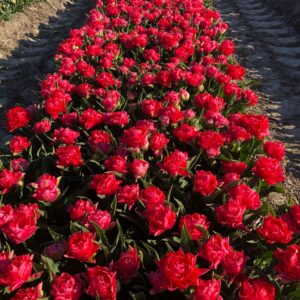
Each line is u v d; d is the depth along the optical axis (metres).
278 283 0.73
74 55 1.71
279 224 0.70
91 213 0.79
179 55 1.69
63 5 4.16
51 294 0.66
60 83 1.42
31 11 3.54
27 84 2.32
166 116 1.14
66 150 1.01
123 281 0.71
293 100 2.00
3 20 3.08
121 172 0.94
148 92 1.52
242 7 3.85
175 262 0.61
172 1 2.67
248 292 0.60
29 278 0.68
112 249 0.76
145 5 2.53
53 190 0.88
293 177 1.45
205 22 2.18
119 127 1.22
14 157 1.15
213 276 0.66
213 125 1.16
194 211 0.93
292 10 3.23
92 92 1.43
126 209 0.90
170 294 0.71
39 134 1.22
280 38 2.87
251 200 0.79
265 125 1.07
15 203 0.99
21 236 0.74
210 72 1.54
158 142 1.02
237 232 0.83
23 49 2.90
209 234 0.80
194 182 0.88
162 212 0.75
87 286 0.69
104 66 1.62
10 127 1.19
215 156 1.05
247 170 1.08
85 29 2.04
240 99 1.42
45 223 0.91
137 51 1.85
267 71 2.35
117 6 2.42
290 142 1.66
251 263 0.83
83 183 1.03
